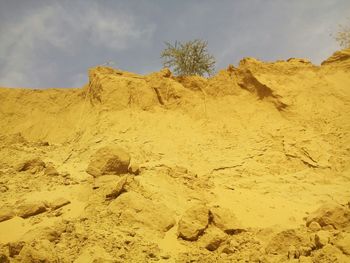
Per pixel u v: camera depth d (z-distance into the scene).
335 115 20.81
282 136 19.39
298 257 8.50
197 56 29.73
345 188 15.48
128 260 8.95
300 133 19.52
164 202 12.19
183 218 10.76
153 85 22.94
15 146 19.62
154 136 19.77
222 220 10.88
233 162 17.38
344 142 18.88
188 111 21.91
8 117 24.33
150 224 10.83
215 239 10.10
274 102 21.41
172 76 23.66
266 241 10.29
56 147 20.16
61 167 16.23
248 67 22.73
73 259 8.83
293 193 14.93
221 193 14.20
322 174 16.86
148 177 13.76
